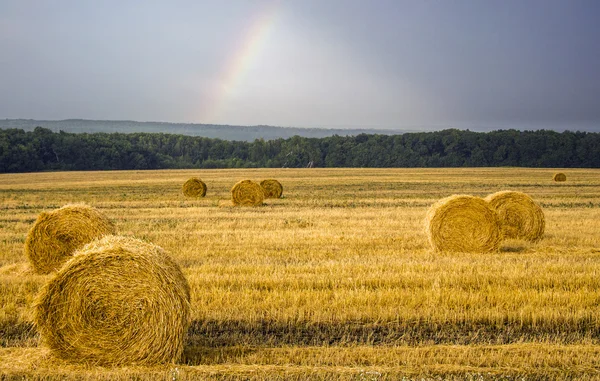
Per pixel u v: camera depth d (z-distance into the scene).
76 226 13.61
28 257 13.42
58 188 45.97
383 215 23.34
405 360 7.61
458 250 15.20
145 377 7.11
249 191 28.25
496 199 17.72
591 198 33.06
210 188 44.69
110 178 64.75
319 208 26.80
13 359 7.80
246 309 9.66
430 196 34.84
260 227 19.97
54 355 7.81
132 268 7.82
